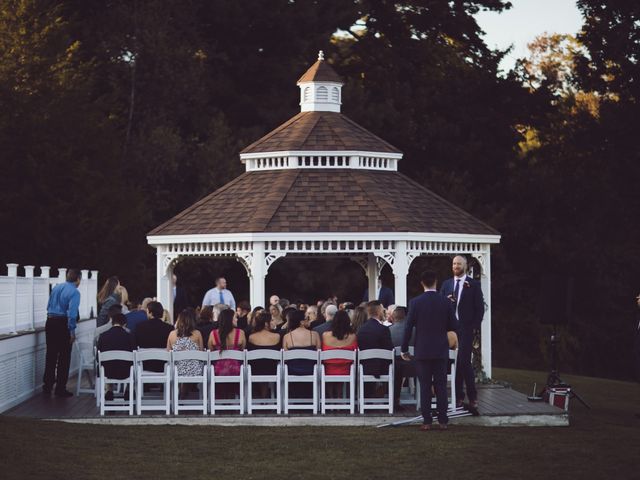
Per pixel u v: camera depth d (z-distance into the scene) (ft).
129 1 142.72
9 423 48.52
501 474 42.93
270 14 148.97
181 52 138.21
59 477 39.58
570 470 44.09
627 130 156.35
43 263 115.44
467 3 177.88
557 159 171.83
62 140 117.60
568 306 67.00
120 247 120.26
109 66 138.92
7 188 113.70
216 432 50.03
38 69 123.13
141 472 41.27
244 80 153.69
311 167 77.87
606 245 161.58
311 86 83.35
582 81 163.43
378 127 152.97
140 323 57.36
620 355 164.14
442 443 48.11
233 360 53.72
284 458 44.55
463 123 166.09
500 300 162.50
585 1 161.48
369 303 55.01
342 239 70.18
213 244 73.00
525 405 59.06
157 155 131.85
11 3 129.49
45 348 65.00
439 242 73.56
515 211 159.94
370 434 50.01
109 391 55.52
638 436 53.42
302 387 56.80
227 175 132.77
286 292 149.38
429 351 50.85
